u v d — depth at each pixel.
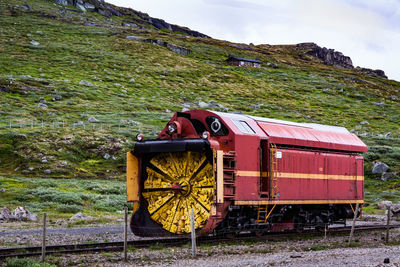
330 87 161.50
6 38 147.25
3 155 62.62
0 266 13.61
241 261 14.64
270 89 143.88
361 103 145.00
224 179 18.73
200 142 17.81
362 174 28.00
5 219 32.59
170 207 19.06
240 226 19.64
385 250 17.80
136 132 78.69
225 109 109.00
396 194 58.12
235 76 153.12
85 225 30.22
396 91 186.12
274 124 22.67
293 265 13.92
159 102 111.12
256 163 20.36
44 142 67.75
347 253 16.83
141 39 176.38
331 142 25.47
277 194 21.05
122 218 35.19
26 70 118.00
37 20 181.25
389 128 113.25
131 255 16.05
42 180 52.62
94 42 162.75
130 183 19.61
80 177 58.47
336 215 27.11
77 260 15.05
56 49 144.25
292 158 22.33
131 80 126.62
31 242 20.16
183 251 16.88
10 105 88.75
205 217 18.08
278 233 23.61
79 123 80.81
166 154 19.48
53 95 100.12
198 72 149.50
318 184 24.03
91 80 120.31
